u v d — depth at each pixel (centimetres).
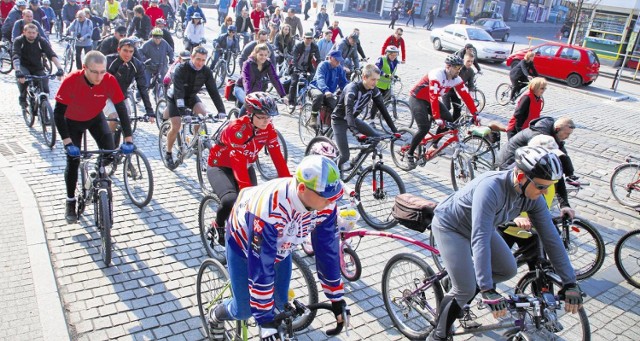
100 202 479
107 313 416
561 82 1861
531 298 334
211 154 469
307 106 880
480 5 4431
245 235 288
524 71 1307
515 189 320
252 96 427
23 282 441
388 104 1086
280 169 454
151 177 581
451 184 766
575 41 2311
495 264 355
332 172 251
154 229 557
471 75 1167
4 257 474
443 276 391
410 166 775
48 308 407
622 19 2144
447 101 914
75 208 548
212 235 489
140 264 489
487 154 865
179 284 463
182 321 414
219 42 1352
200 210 511
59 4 1789
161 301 437
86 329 396
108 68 695
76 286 448
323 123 832
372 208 634
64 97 496
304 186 252
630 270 539
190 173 719
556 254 332
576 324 446
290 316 279
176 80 639
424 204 421
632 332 453
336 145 652
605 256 574
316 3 3472
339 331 297
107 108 674
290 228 271
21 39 790
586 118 1336
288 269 319
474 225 320
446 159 880
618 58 2188
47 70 1222
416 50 2277
